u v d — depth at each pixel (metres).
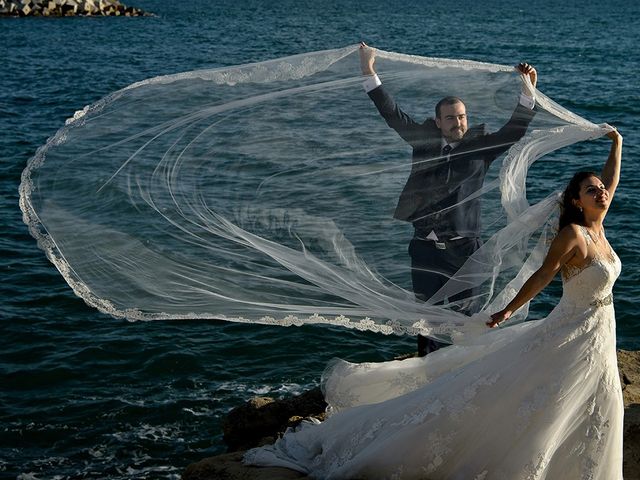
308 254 5.07
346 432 4.86
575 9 123.56
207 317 4.91
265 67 5.45
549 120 5.15
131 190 5.21
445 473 4.53
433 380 5.07
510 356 4.41
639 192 16.48
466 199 5.05
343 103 5.17
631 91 30.70
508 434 4.36
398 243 5.08
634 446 5.21
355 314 4.97
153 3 127.19
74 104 26.05
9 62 39.31
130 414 9.48
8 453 8.76
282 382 10.19
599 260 4.29
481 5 137.62
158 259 5.09
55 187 5.22
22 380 10.25
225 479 5.00
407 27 76.19
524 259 4.89
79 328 11.50
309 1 145.88
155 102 5.38
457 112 5.08
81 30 61.72
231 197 5.20
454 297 4.98
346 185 5.07
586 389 4.31
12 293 12.43
